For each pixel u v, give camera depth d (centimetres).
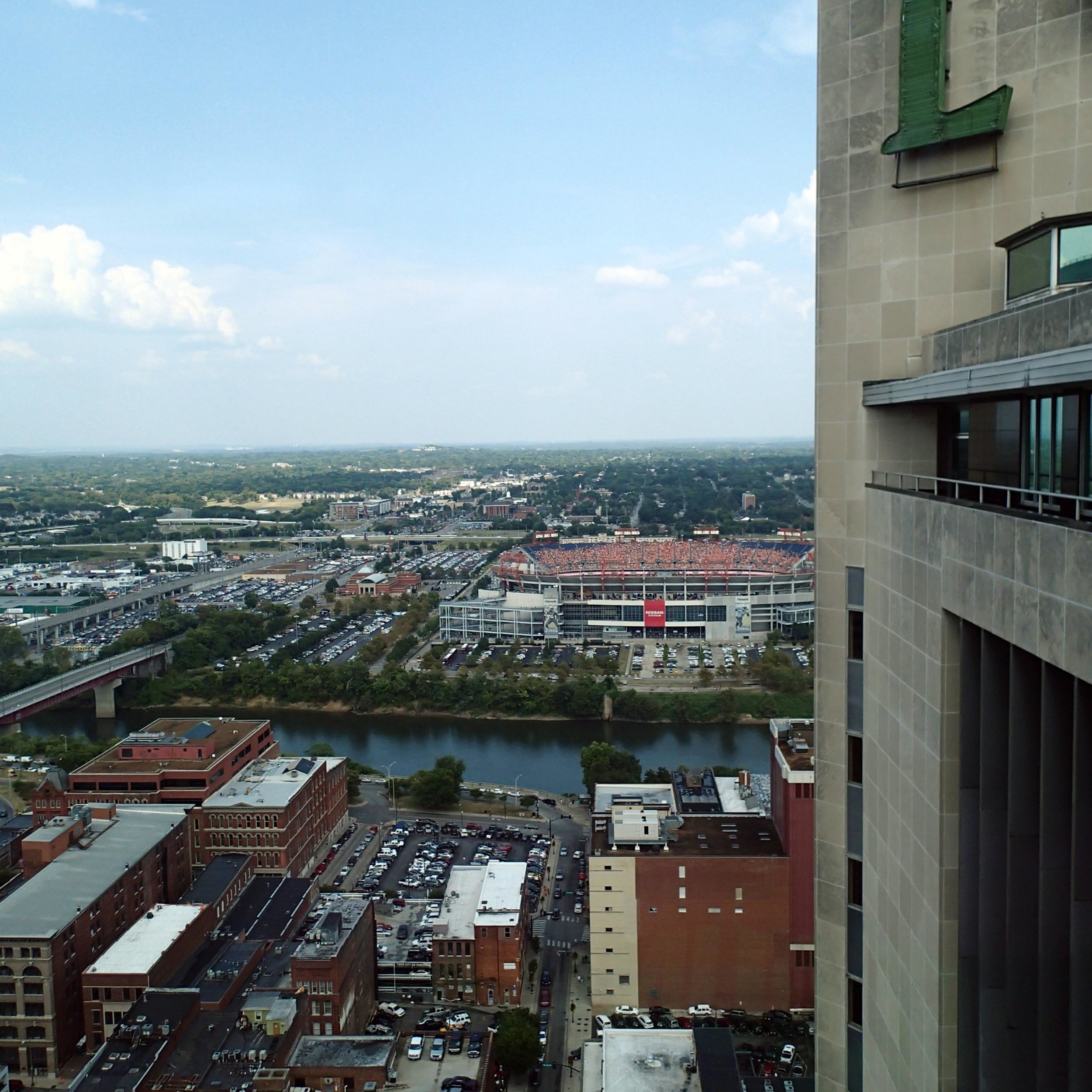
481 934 17900
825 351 6562
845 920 6950
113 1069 14350
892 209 6222
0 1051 16450
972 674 4516
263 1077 14062
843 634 6725
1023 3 5659
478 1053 16000
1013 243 5462
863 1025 6338
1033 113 5684
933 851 4738
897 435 6197
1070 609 3400
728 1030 13750
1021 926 4166
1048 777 3766
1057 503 4341
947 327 6103
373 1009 17638
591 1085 13738
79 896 18000
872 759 5994
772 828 18662
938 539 4684
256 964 17238
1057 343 4325
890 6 6125
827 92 6412
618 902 17375
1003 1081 4391
